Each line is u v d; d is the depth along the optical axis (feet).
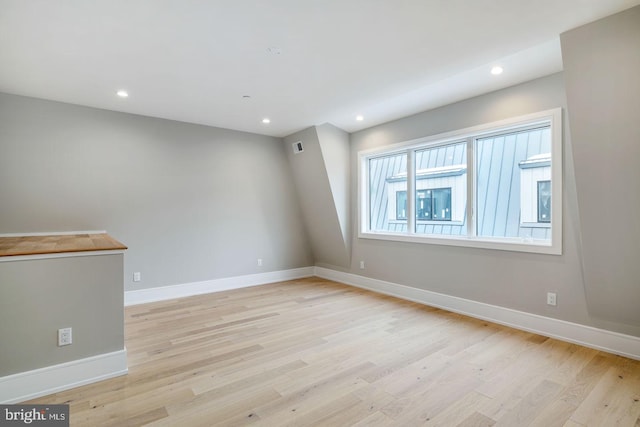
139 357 8.61
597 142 7.48
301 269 19.11
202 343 9.52
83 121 12.55
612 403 6.50
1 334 6.54
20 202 11.47
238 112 13.38
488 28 7.21
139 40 7.63
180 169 14.78
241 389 7.03
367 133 15.83
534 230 10.62
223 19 6.77
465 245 12.01
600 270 8.41
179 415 6.12
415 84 10.41
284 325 11.04
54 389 6.95
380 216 16.19
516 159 11.04
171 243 14.55
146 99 11.82
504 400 6.61
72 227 12.40
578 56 7.25
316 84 10.41
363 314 12.20
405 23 6.98
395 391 6.94
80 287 7.34
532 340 9.64
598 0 6.20
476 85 10.66
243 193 16.69
